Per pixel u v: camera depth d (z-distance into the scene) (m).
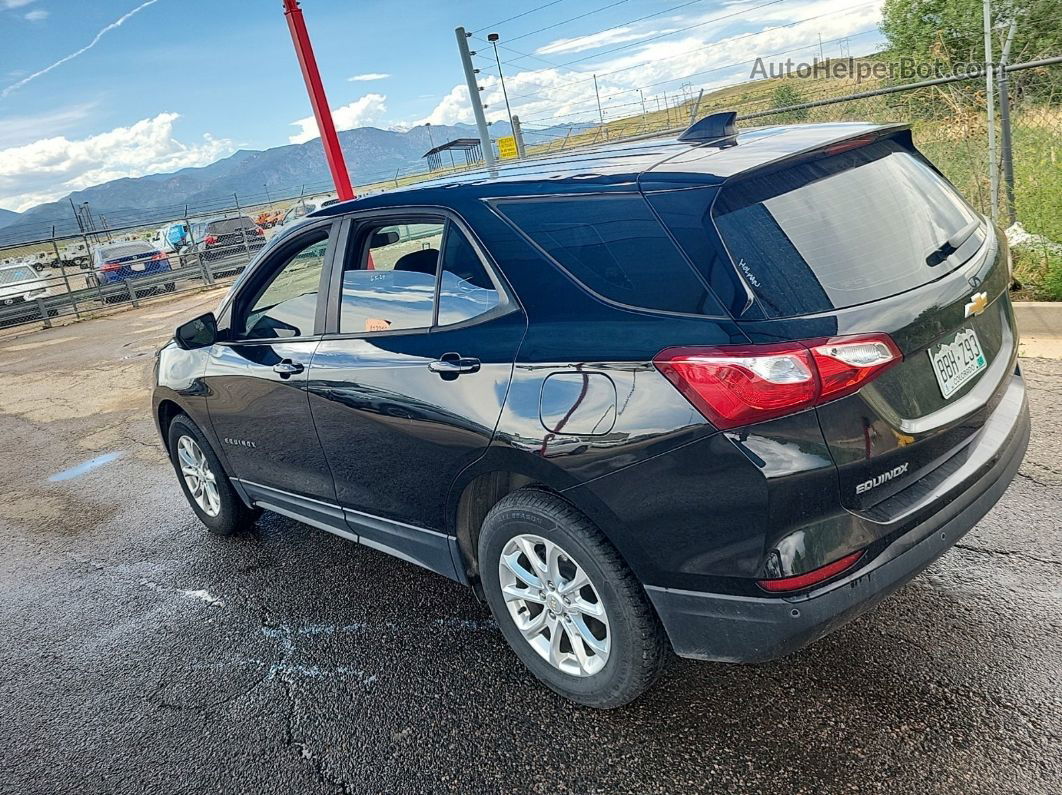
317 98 10.52
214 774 2.62
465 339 2.56
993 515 3.37
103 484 6.10
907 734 2.27
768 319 1.94
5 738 3.02
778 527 1.97
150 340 13.66
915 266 2.21
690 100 13.51
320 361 3.12
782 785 2.18
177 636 3.59
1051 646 2.54
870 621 2.81
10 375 12.48
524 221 2.49
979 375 2.38
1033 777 2.06
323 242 3.25
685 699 2.58
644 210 2.20
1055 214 5.87
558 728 2.55
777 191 2.17
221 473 4.30
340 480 3.27
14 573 4.65
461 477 2.63
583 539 2.32
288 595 3.79
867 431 1.99
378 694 2.90
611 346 2.16
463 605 3.45
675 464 2.05
